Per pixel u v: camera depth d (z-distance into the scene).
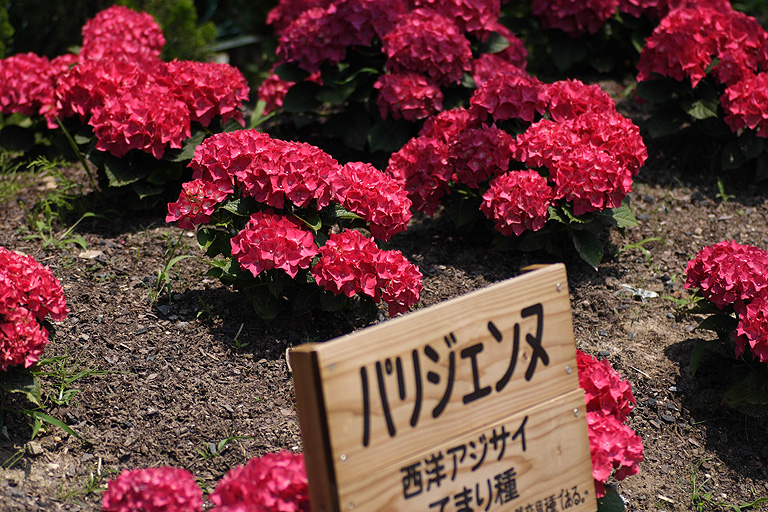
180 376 2.72
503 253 3.60
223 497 1.88
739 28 4.10
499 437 1.96
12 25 4.96
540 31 5.25
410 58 3.87
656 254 3.69
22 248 3.40
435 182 3.46
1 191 3.87
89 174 3.70
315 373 1.72
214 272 2.96
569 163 3.21
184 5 5.10
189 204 2.80
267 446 2.52
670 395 2.97
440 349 1.87
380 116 4.12
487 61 4.06
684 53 4.00
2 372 2.42
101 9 5.12
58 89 3.68
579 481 2.09
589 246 3.37
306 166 2.80
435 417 1.87
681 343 3.19
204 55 5.34
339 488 1.74
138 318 2.97
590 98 3.55
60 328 2.87
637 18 4.96
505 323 1.97
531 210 3.19
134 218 3.69
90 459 2.43
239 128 3.80
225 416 2.60
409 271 2.78
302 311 2.88
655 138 4.51
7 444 2.42
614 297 3.40
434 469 1.87
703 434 2.85
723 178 4.27
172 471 1.96
